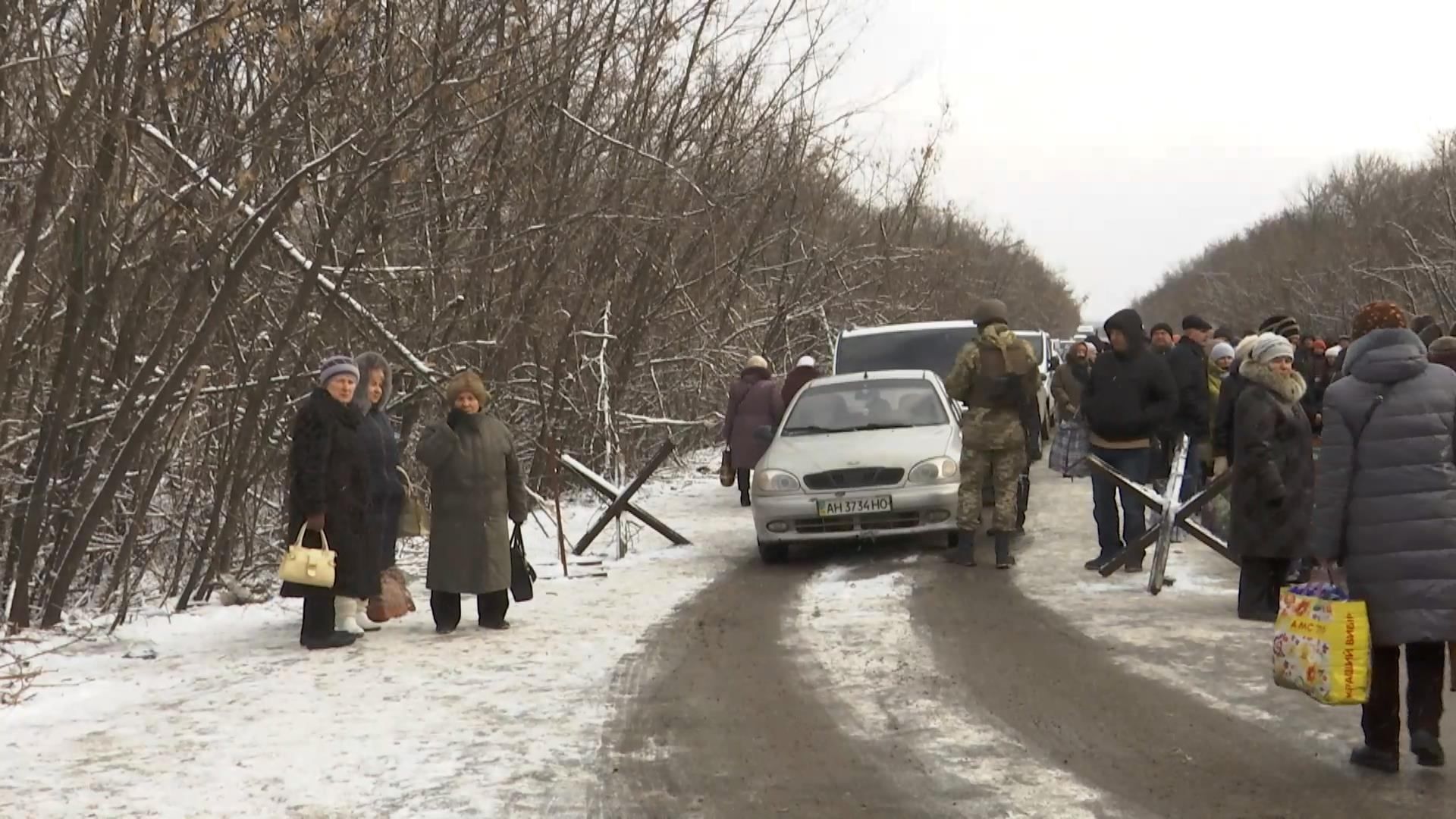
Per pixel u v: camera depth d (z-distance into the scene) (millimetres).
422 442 9219
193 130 10688
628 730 6762
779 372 26047
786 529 12273
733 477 17500
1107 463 11234
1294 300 71750
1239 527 9023
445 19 11422
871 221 30766
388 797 5719
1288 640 5941
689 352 21188
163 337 9812
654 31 16000
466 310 14727
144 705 7340
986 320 11750
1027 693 7367
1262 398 8891
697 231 18984
